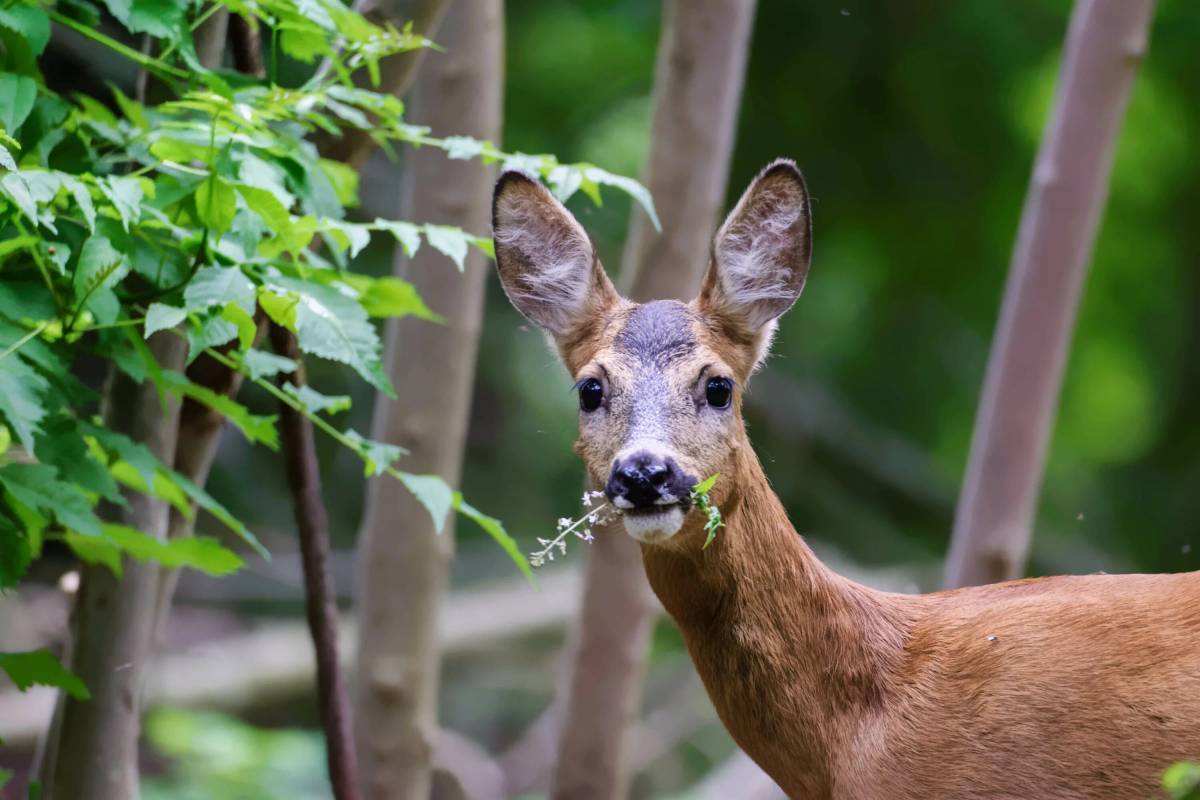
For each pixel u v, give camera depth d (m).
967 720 7.46
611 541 11.81
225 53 11.80
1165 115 18.36
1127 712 7.11
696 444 7.77
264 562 17.39
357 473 18.09
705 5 11.52
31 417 6.85
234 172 7.38
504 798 16.92
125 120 8.58
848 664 7.84
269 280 7.50
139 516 8.59
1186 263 19.67
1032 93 17.92
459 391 11.34
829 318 19.06
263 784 13.45
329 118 9.00
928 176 18.34
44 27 7.41
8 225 7.54
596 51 18.14
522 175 8.62
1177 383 20.20
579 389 8.12
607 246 17.73
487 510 18.77
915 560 19.20
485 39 11.17
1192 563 19.70
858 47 17.91
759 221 8.32
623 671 11.94
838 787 7.79
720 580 7.91
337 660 9.07
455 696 18.58
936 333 19.20
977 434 12.12
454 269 11.20
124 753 8.73
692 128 11.62
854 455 19.25
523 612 17.67
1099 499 20.17
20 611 14.90
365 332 7.42
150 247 7.77
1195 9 18.19
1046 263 11.85
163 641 16.22
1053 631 7.43
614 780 12.06
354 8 10.77
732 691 7.98
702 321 8.23
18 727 14.60
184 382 7.90
